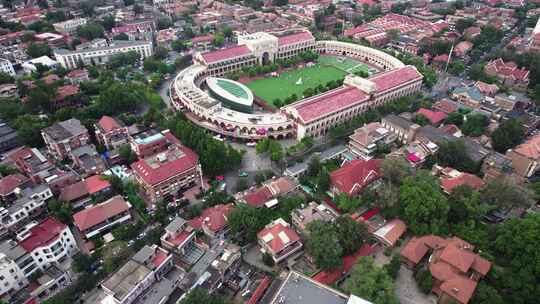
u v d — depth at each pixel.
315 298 118.69
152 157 199.38
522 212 175.75
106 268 146.62
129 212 178.50
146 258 140.25
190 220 171.50
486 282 141.88
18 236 150.25
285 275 146.50
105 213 168.38
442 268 140.50
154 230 165.62
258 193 178.12
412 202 161.38
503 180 171.00
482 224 166.25
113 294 126.56
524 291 131.75
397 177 180.62
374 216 176.75
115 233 165.25
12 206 168.50
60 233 151.50
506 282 135.62
